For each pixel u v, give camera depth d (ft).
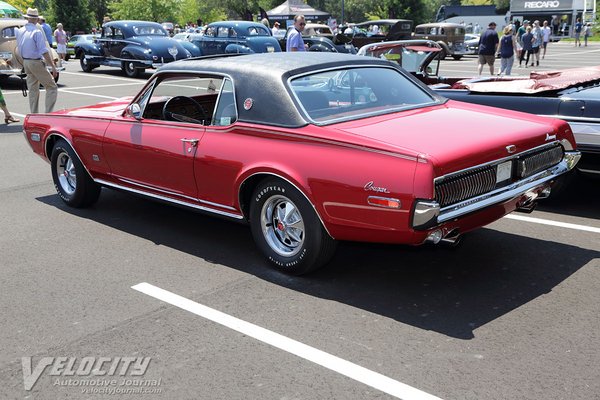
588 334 12.36
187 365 11.73
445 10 165.37
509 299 13.99
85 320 13.65
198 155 16.31
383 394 10.57
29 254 17.69
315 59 16.22
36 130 22.20
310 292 14.66
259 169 14.80
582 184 23.49
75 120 20.67
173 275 15.92
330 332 12.75
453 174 12.62
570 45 130.62
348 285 14.97
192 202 17.31
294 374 11.28
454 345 12.07
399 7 186.50
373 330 12.76
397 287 14.79
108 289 15.19
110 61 70.44
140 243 18.34
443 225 12.74
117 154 19.03
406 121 14.76
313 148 14.01
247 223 16.22
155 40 67.51
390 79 16.74
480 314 13.32
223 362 11.79
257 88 15.38
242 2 228.84
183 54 67.92
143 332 13.04
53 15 175.01
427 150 12.67
